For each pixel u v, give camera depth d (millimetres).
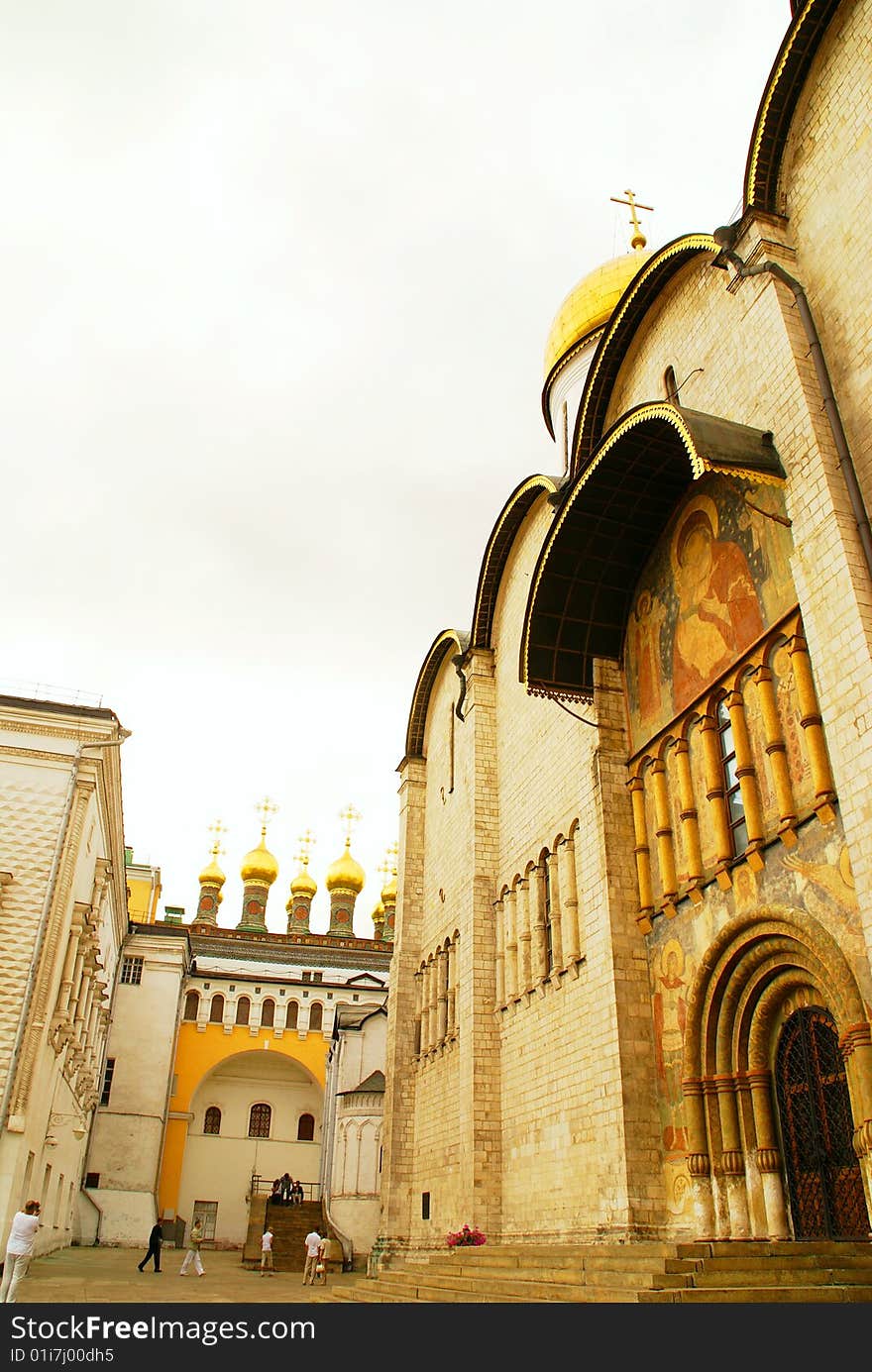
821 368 13602
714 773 15633
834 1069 12859
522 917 23422
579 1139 18531
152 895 61812
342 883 79812
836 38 14258
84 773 27422
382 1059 43281
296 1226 39594
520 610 26547
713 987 15039
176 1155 51938
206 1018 55156
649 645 18469
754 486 15375
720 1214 14172
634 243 35375
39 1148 26453
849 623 12055
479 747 27125
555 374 34375
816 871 12898
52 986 25484
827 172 14273
